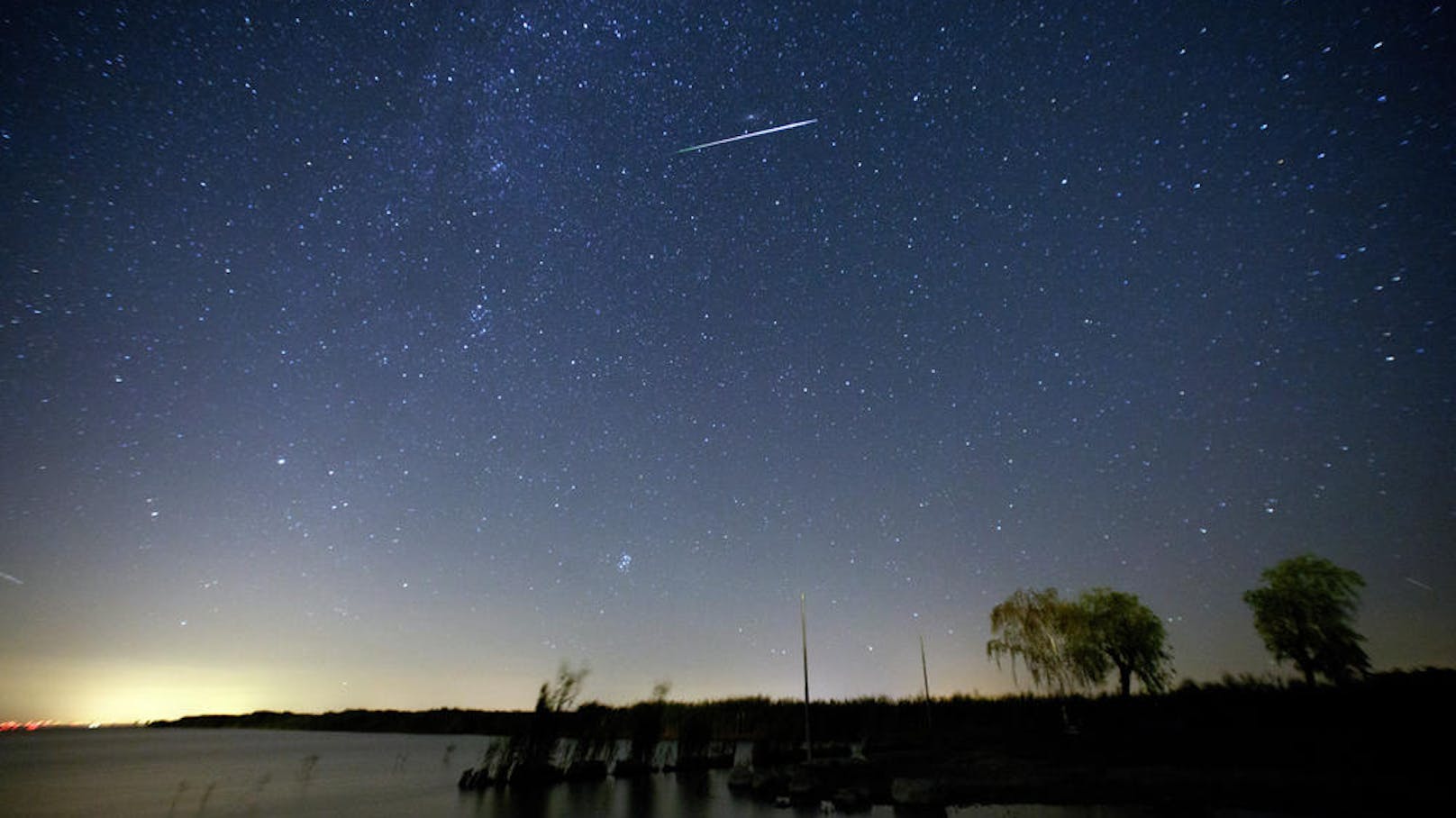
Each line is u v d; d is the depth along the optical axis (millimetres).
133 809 23641
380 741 92938
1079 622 43438
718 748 44062
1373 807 16594
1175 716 36594
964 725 49875
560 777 30578
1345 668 35969
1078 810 18453
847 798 22406
